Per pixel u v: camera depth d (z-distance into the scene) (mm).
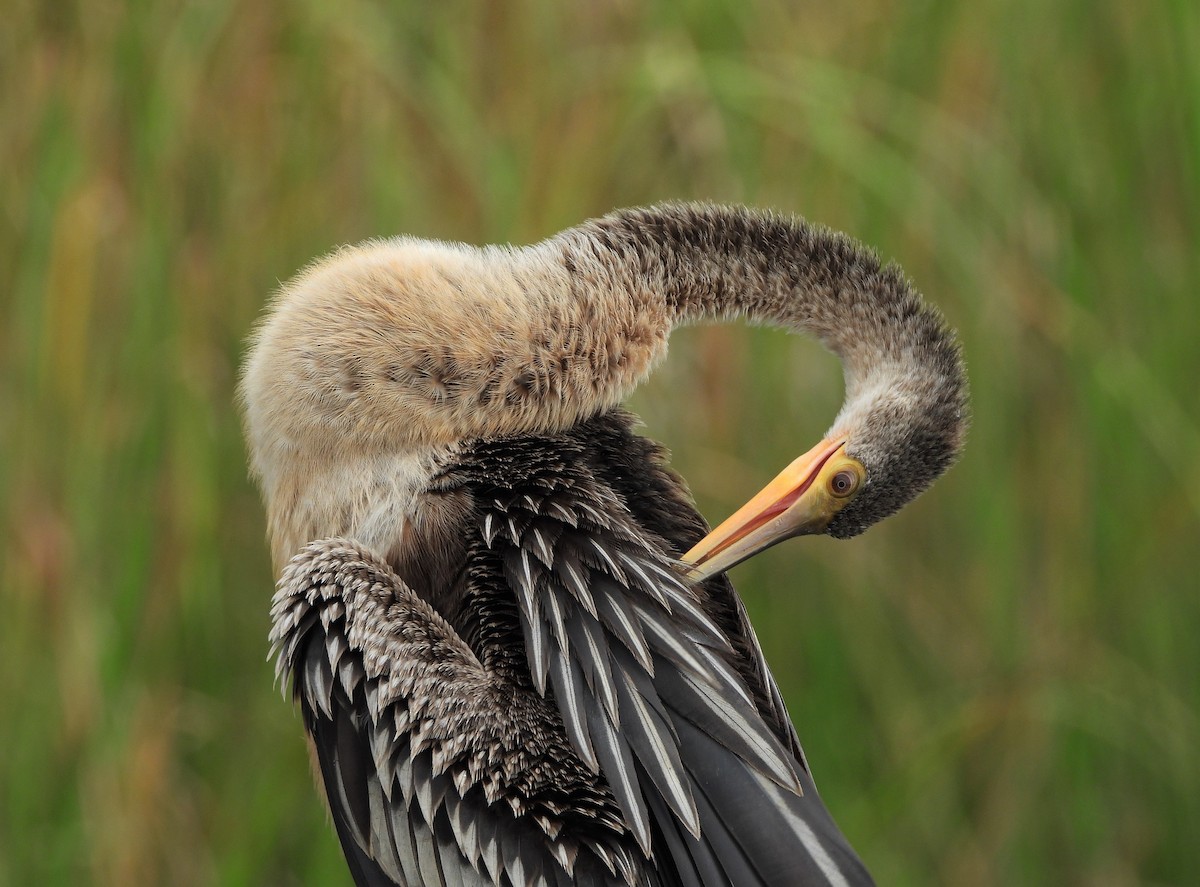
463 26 8578
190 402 8062
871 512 7160
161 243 8047
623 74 8391
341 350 6141
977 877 8289
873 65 8672
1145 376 8359
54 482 7965
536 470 6066
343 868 8000
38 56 8148
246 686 8203
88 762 7828
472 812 5500
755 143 8570
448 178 8383
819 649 8414
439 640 5734
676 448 8438
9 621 7906
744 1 8703
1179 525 8391
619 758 5410
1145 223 8547
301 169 8328
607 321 6375
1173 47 8445
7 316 8031
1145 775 8477
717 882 5223
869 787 8375
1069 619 8414
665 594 5762
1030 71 8625
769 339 8461
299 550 6227
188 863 7910
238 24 8258
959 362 7164
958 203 8594
